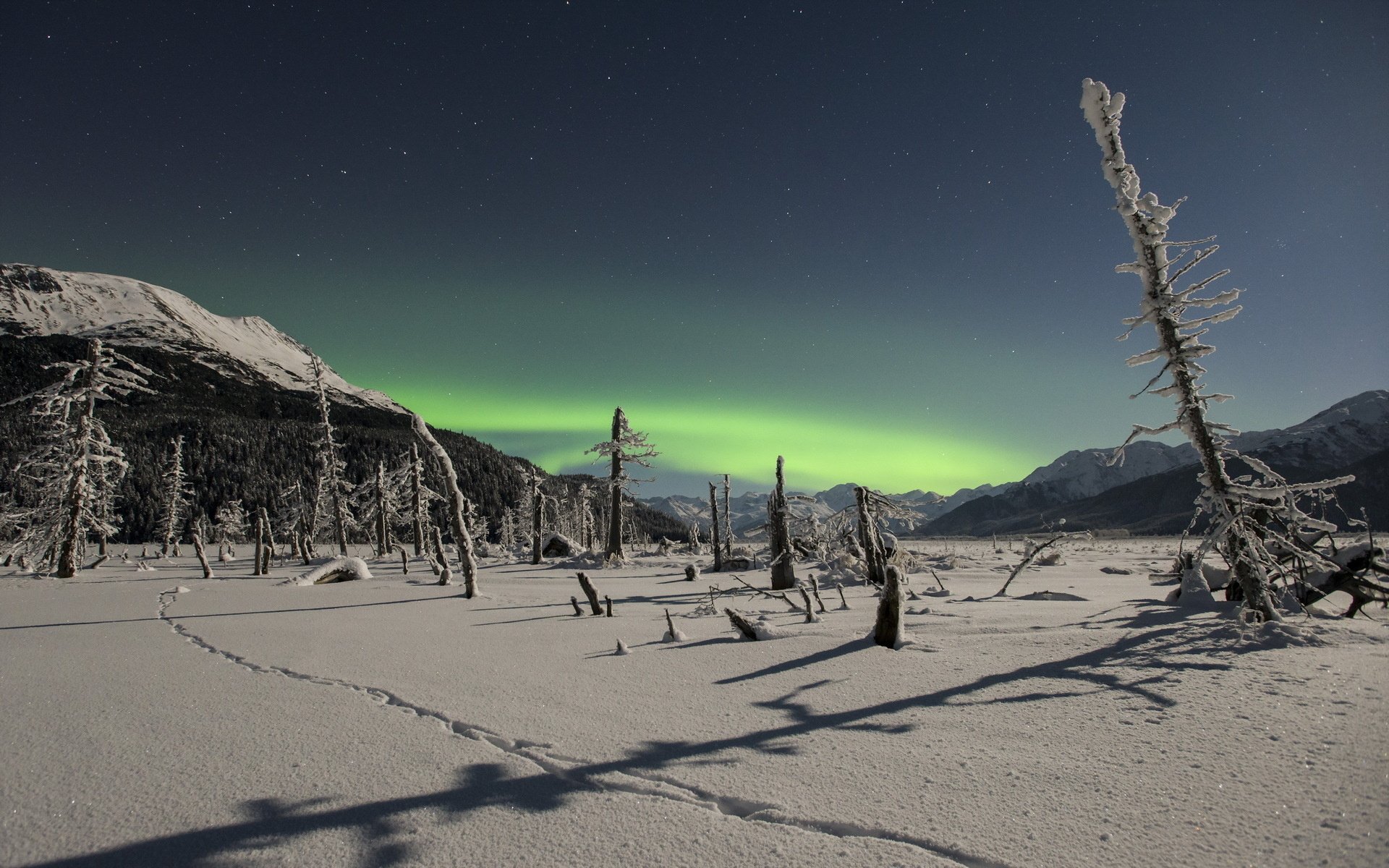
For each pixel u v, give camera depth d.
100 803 3.49
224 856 2.87
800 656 6.83
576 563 30.45
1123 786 3.33
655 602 13.66
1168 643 6.27
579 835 3.00
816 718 4.70
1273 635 6.25
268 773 3.91
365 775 3.83
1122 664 5.64
